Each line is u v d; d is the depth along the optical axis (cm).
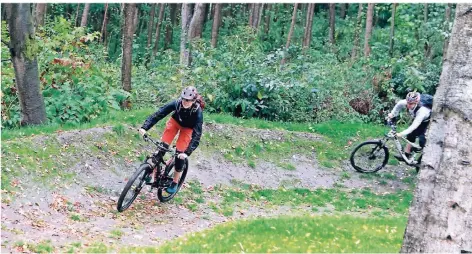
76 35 1413
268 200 1109
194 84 1539
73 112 1203
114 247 707
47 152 955
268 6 3097
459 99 515
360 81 1742
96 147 1052
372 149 1266
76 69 1269
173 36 3328
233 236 757
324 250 684
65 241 709
